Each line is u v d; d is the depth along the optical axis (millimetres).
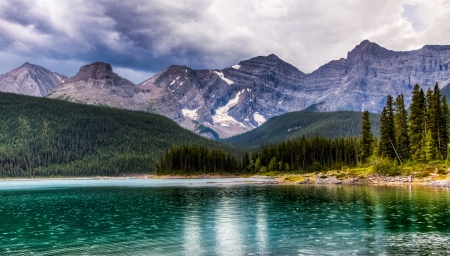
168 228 42938
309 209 55531
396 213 49469
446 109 119062
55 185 164625
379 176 111250
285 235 38312
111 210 58969
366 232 38875
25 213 56312
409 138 127688
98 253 32594
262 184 127812
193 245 35062
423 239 35688
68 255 31969
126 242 36344
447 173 99500
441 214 48281
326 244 34406
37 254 32344
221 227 43156
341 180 116500
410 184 95812
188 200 73562
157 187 127688
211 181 168125
